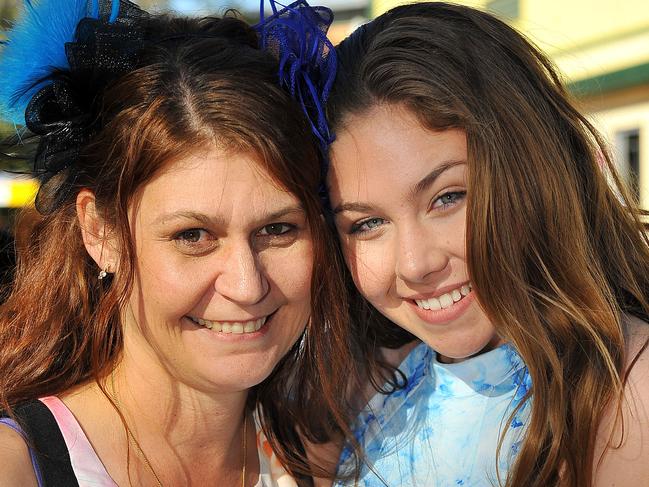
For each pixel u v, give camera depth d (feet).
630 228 6.63
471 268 5.73
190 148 5.00
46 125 5.65
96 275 5.89
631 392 5.47
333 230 6.15
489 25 6.24
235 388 5.50
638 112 22.31
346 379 6.81
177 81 5.15
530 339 5.85
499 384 6.21
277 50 5.82
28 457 5.09
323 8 6.29
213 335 5.41
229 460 6.14
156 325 5.35
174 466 5.75
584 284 5.96
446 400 6.38
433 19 6.10
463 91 5.72
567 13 22.97
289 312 5.65
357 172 5.69
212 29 5.90
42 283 5.88
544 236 6.03
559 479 5.76
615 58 22.06
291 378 6.90
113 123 5.23
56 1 5.67
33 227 6.15
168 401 5.65
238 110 5.08
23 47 5.67
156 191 5.06
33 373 5.73
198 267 5.19
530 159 5.96
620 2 21.75
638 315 6.15
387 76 5.66
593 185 6.47
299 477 6.55
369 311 6.95
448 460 6.24
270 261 5.45
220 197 5.02
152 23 5.83
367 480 6.55
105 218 5.38
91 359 5.77
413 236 5.68
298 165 5.30
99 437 5.47
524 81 6.16
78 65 5.44
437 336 6.08
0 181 18.95
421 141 5.57
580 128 6.49
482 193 5.65
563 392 5.77
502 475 6.06
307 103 5.78
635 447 5.38
